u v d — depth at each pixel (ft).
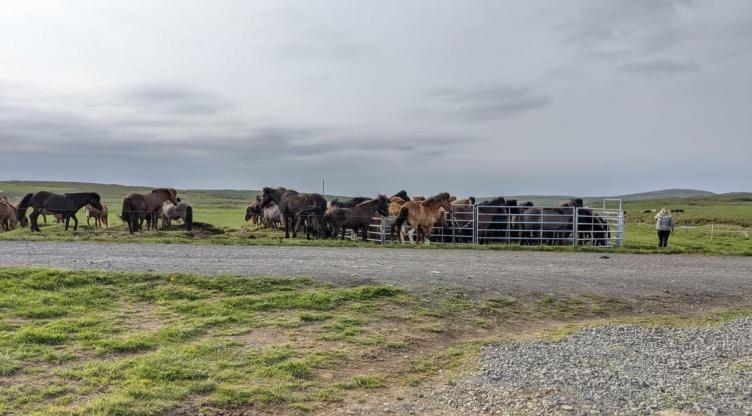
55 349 25.12
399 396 22.53
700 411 20.84
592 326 34.65
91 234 80.43
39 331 26.58
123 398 20.16
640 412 20.71
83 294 33.86
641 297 41.93
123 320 29.99
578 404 21.53
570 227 83.51
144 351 25.67
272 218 106.63
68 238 68.28
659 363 27.25
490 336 32.14
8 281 34.88
